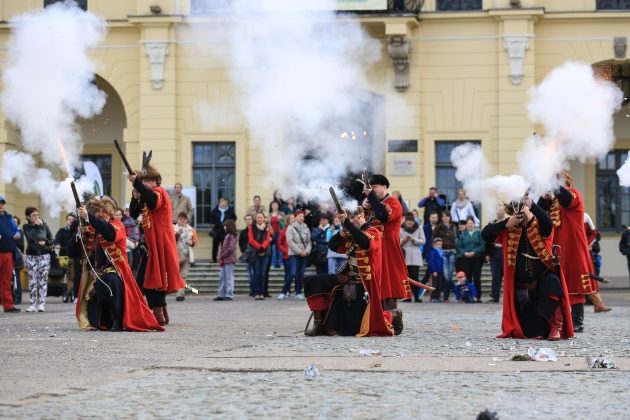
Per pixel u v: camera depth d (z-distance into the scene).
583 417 9.34
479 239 29.69
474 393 10.61
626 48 36.06
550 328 16.38
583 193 38.12
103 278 17.81
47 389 10.87
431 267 30.09
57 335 16.94
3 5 36.22
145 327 17.91
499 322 20.56
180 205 35.00
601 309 23.16
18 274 28.48
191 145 37.03
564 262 18.17
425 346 15.27
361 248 16.73
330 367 12.52
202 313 23.53
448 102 36.53
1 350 14.54
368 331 16.91
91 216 17.67
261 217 30.84
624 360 13.29
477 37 36.44
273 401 10.15
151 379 11.63
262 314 23.11
